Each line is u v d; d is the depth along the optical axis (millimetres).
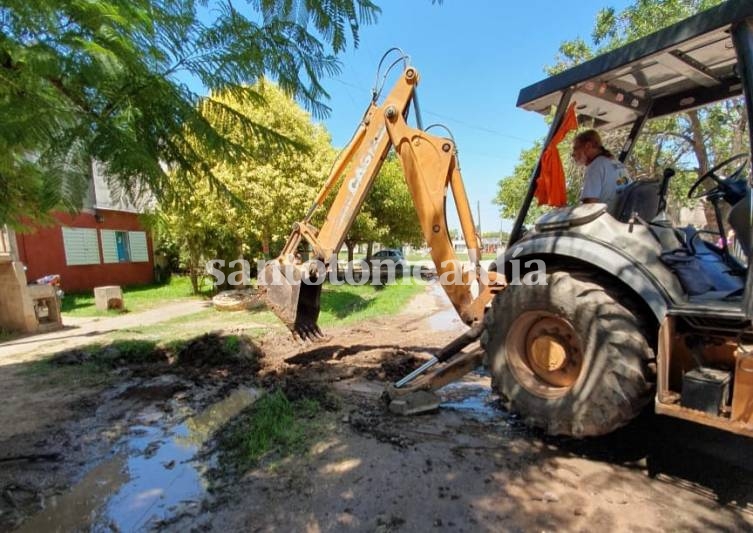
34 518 2557
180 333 7445
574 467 2877
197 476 2957
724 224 3172
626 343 2615
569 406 2834
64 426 3852
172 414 4082
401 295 12867
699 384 2322
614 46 8750
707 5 7246
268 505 2551
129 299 13258
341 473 2848
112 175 2027
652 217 3152
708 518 2352
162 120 2129
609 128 4074
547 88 3158
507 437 3326
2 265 8172
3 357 6461
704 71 3168
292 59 2184
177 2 1926
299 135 9781
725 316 2275
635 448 3088
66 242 14258
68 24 1666
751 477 2715
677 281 2613
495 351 3289
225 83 2109
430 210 4152
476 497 2561
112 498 2730
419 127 4195
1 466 3166
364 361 5566
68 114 1757
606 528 2283
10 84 1643
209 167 2594
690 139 6320
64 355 6297
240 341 6262
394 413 3787
